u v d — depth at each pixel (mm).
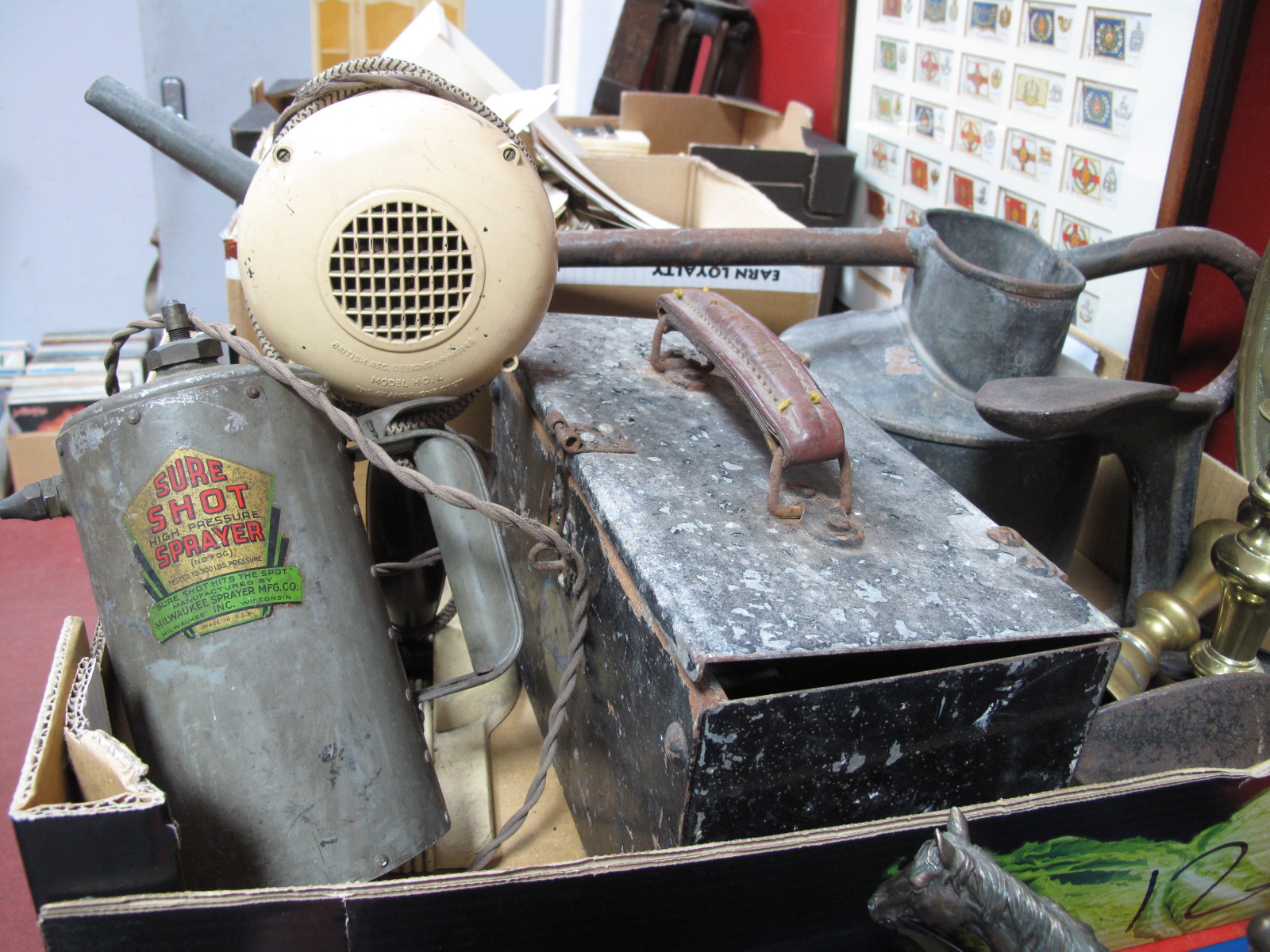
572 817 838
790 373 707
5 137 2375
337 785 637
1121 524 1156
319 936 499
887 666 658
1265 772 598
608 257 1046
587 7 2592
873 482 768
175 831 499
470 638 756
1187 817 616
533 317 745
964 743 617
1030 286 910
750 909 559
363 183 660
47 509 658
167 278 2148
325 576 653
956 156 1420
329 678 640
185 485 607
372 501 937
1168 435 930
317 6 2188
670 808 588
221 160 942
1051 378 871
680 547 634
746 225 1403
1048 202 1222
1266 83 942
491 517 676
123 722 666
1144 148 1044
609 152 1770
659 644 596
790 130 1904
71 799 563
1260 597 789
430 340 711
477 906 502
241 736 614
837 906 577
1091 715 645
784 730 557
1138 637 890
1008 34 1259
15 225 2471
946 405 970
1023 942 501
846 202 1738
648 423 808
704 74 2211
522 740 936
